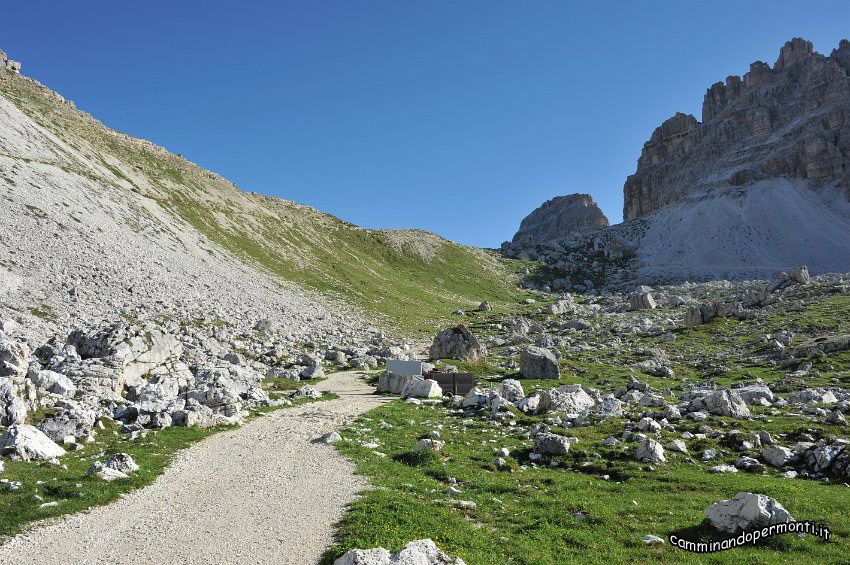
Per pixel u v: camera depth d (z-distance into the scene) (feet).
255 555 61.41
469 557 59.47
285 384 203.10
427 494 84.58
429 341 385.09
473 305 632.38
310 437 123.54
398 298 558.56
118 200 407.44
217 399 146.72
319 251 615.57
